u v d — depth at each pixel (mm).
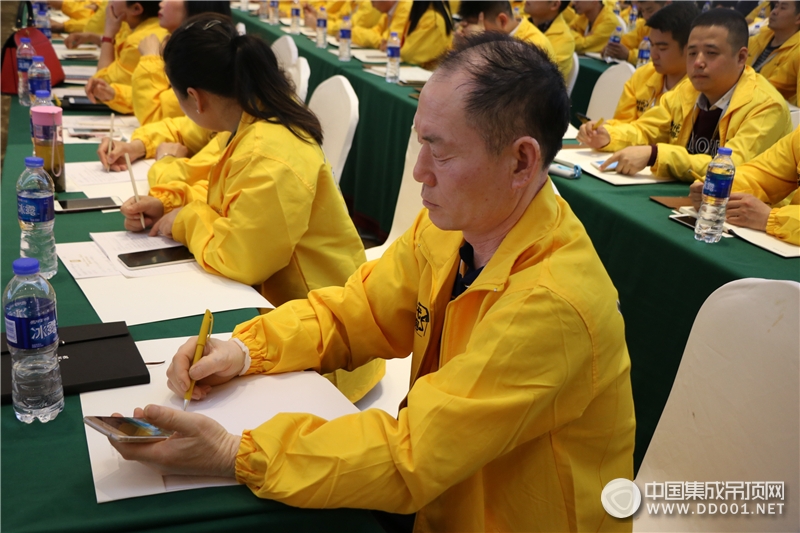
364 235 4074
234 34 1684
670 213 2314
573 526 1028
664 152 2666
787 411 1055
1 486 905
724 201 2055
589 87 5133
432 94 935
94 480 929
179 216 1692
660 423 1253
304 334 1251
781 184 2434
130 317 1373
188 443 934
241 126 1699
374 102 3928
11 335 1013
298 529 923
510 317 943
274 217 1582
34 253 1503
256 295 1514
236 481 955
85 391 1114
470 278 1101
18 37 3131
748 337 1120
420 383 990
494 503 1056
